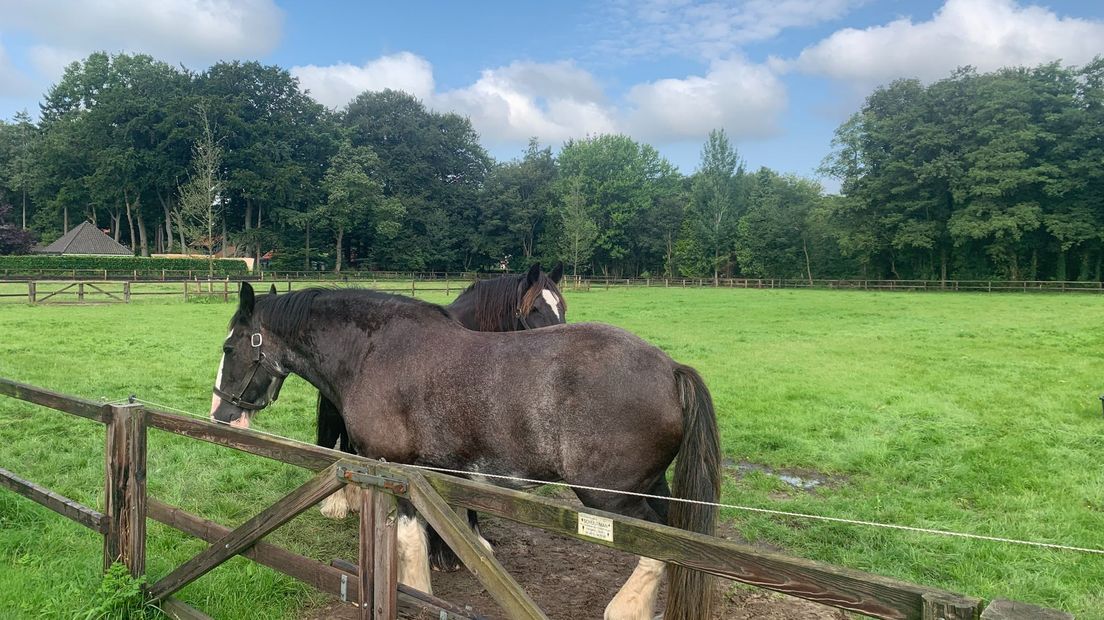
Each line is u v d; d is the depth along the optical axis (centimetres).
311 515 527
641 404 318
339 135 7181
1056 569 423
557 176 7556
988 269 5016
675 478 319
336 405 418
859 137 5378
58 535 451
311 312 405
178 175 6153
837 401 958
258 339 419
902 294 4234
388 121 7456
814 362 1324
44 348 1337
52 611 341
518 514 218
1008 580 412
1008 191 4709
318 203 6550
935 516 525
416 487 238
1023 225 4600
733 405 938
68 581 372
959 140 5016
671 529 188
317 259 6706
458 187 7525
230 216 6738
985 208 4722
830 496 581
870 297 3841
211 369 1159
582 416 318
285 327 411
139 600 339
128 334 1617
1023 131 4662
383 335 378
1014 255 4822
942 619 146
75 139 6519
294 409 901
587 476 321
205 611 357
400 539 343
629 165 7569
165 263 5034
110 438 340
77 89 7875
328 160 6894
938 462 665
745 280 5762
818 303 3216
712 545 181
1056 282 4362
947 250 5219
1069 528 490
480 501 227
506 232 7425
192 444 694
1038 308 2828
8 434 714
